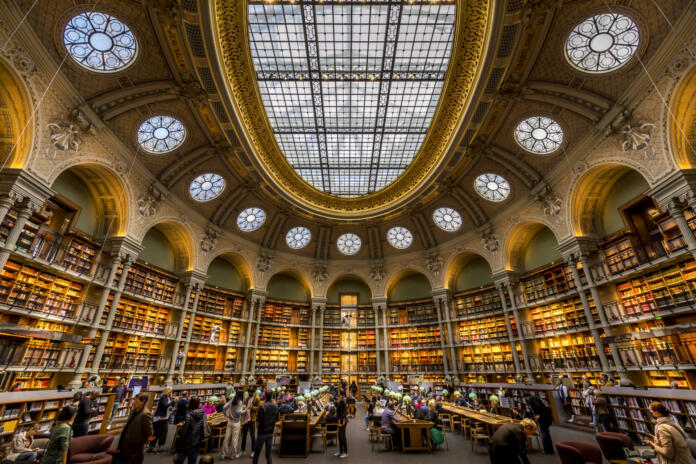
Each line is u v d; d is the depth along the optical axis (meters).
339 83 15.86
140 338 15.55
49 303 11.64
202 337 19.03
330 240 25.11
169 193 16.81
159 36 11.03
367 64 14.97
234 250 21.48
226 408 9.47
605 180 14.01
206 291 20.27
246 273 22.62
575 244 14.47
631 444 5.56
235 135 15.59
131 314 15.27
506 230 18.98
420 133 18.92
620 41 10.55
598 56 11.18
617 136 12.14
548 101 13.06
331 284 25.86
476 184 19.08
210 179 18.39
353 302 25.86
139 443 4.66
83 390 10.07
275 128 18.62
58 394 8.93
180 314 17.59
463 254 22.08
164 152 15.45
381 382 20.62
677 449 3.96
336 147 20.08
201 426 5.68
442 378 21.03
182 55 11.77
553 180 15.62
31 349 10.62
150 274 16.77
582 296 14.00
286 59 14.66
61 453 4.54
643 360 11.53
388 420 8.80
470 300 21.73
